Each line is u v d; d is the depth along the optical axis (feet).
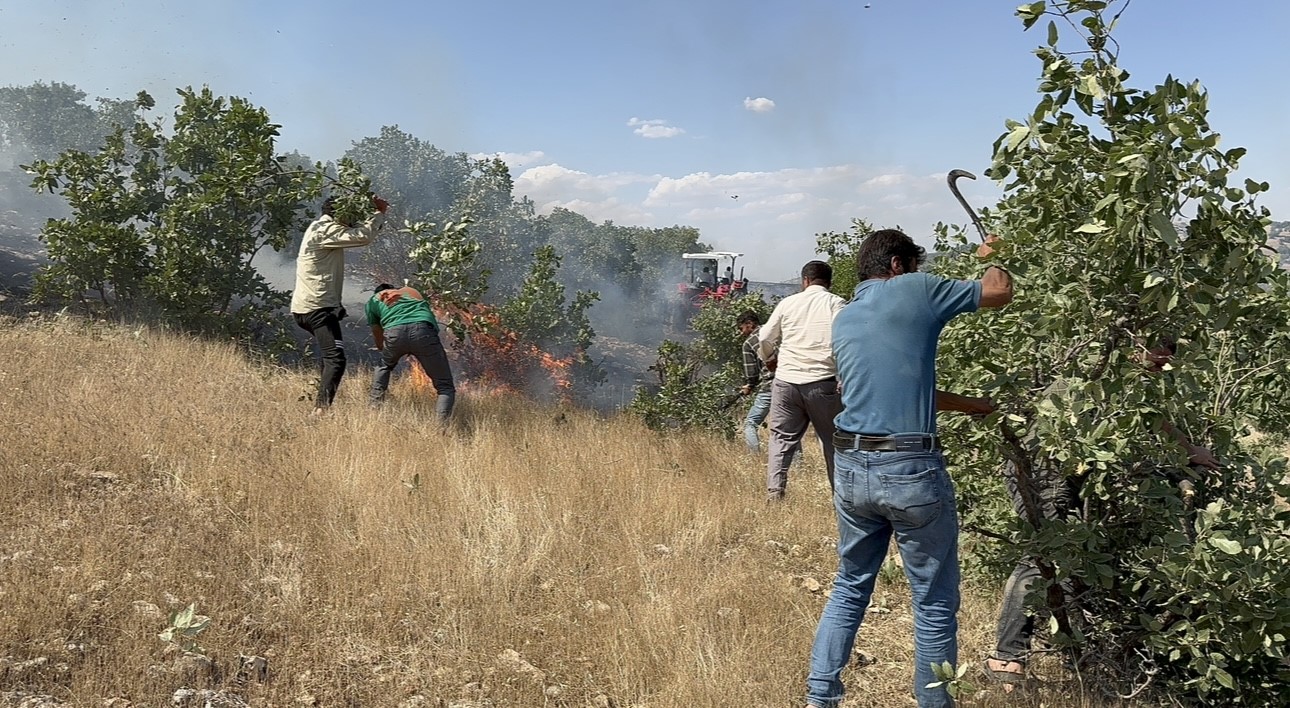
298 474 17.78
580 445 23.81
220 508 16.08
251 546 14.79
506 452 21.65
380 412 23.47
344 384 28.04
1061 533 12.26
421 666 12.25
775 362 22.04
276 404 23.98
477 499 17.66
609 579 15.40
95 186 34.53
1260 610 11.41
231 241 34.50
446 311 30.19
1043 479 13.47
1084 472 13.42
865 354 11.55
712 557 17.35
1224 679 11.61
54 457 16.90
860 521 11.75
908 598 16.66
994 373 12.76
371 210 24.68
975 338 14.32
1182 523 12.54
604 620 13.79
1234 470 13.96
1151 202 10.46
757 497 21.70
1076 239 11.84
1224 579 11.44
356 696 11.41
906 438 11.23
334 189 24.95
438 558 14.92
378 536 15.58
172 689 10.80
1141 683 13.39
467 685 11.92
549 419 27.30
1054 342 13.21
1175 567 11.79
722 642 13.52
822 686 11.82
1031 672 13.70
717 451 26.27
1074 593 13.67
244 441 19.79
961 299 11.54
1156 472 13.42
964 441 14.49
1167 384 11.51
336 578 13.89
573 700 12.01
